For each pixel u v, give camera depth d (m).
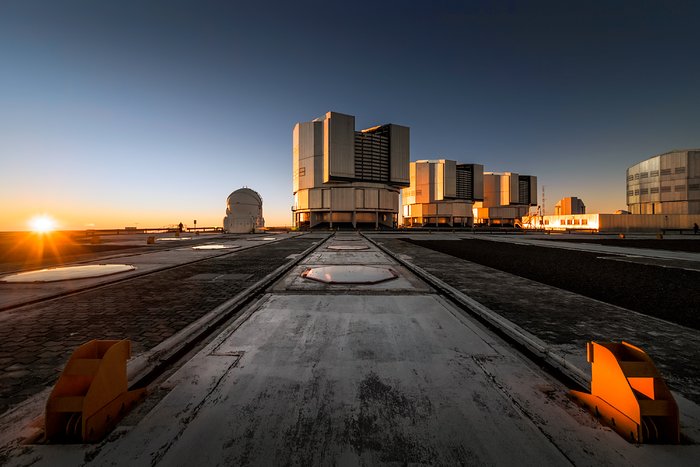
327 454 2.27
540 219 80.38
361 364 3.75
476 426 2.58
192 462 2.19
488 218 116.44
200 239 33.56
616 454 2.26
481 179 108.94
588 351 2.90
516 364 3.78
